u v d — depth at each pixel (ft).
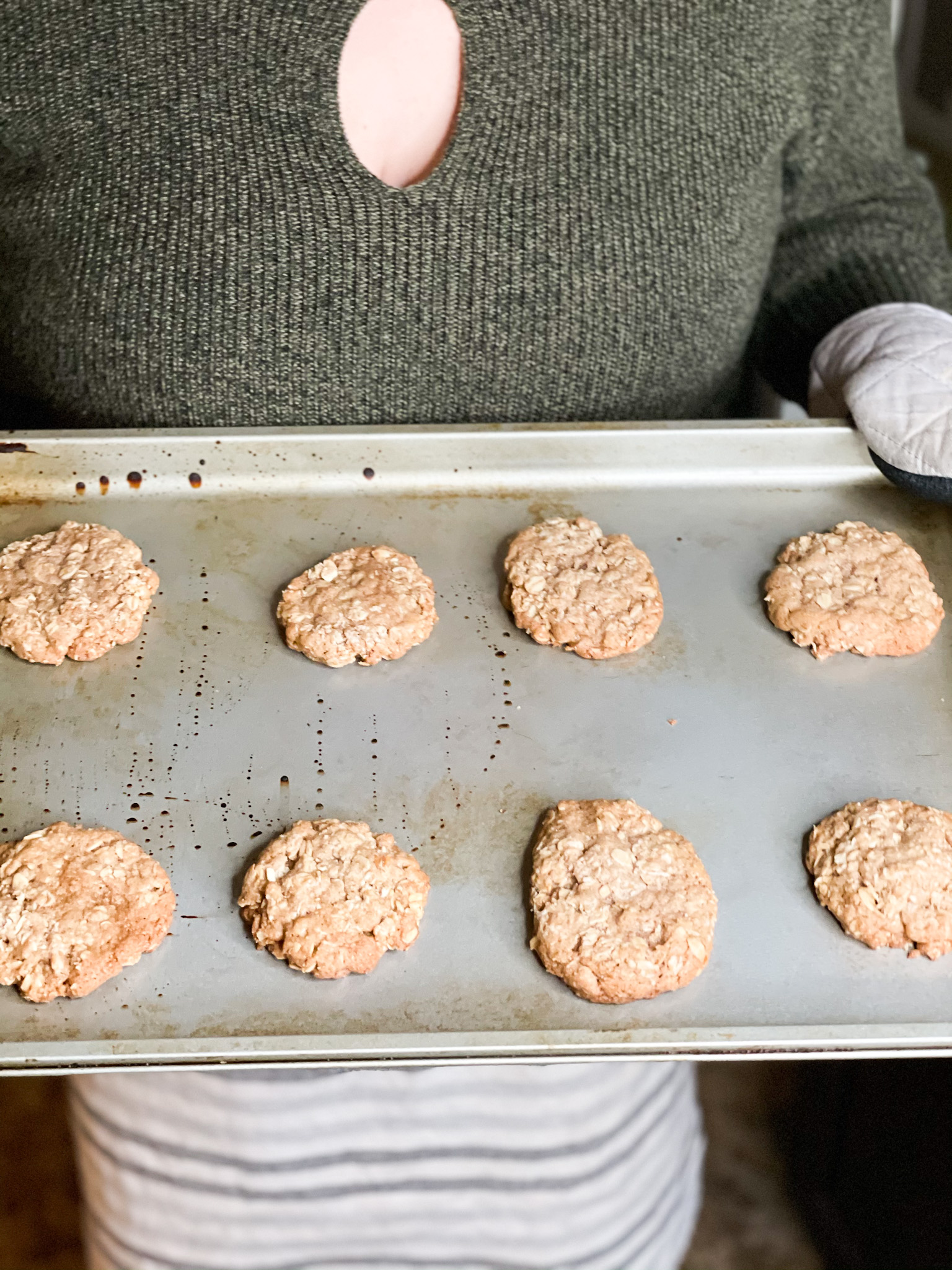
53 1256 5.89
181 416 3.93
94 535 3.81
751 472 4.07
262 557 3.85
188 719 3.51
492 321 3.76
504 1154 4.09
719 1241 5.98
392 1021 3.00
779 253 4.44
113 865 3.17
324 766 3.43
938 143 10.99
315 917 3.06
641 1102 4.26
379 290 3.66
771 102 3.74
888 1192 5.25
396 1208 4.16
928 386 3.80
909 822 3.29
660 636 3.74
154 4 3.26
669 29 3.51
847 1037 2.89
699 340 3.97
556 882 3.16
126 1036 2.95
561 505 4.00
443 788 3.41
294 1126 3.86
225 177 3.48
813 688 3.65
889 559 3.83
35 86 3.37
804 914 3.22
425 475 4.00
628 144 3.61
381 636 3.60
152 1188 4.06
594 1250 4.38
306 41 3.34
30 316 3.76
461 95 3.53
